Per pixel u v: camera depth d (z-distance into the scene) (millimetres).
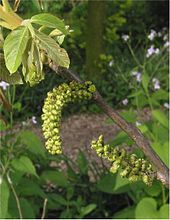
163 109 5004
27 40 950
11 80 1073
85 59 8359
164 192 3148
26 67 1021
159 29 9781
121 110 7328
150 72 6301
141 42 8836
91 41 8211
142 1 10234
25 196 3246
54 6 6805
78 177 3717
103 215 3615
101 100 1088
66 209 3473
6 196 2631
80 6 8750
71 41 8312
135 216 2918
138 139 1105
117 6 9750
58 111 1019
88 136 6711
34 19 960
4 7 1018
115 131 6855
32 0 1233
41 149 3172
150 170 1039
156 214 2883
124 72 7570
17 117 5992
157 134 3373
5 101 1188
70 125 7094
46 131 1008
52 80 5566
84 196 3654
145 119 5684
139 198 3256
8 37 950
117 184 2887
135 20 9680
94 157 4941
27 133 3193
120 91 7453
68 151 6215
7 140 3174
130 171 1024
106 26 8773
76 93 1052
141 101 3787
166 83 5566
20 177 3037
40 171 3533
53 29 1095
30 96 6203
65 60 965
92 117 7324
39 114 6207
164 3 9797
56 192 3648
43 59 1050
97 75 8117
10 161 3051
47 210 3420
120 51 8477
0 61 1062
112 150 1024
